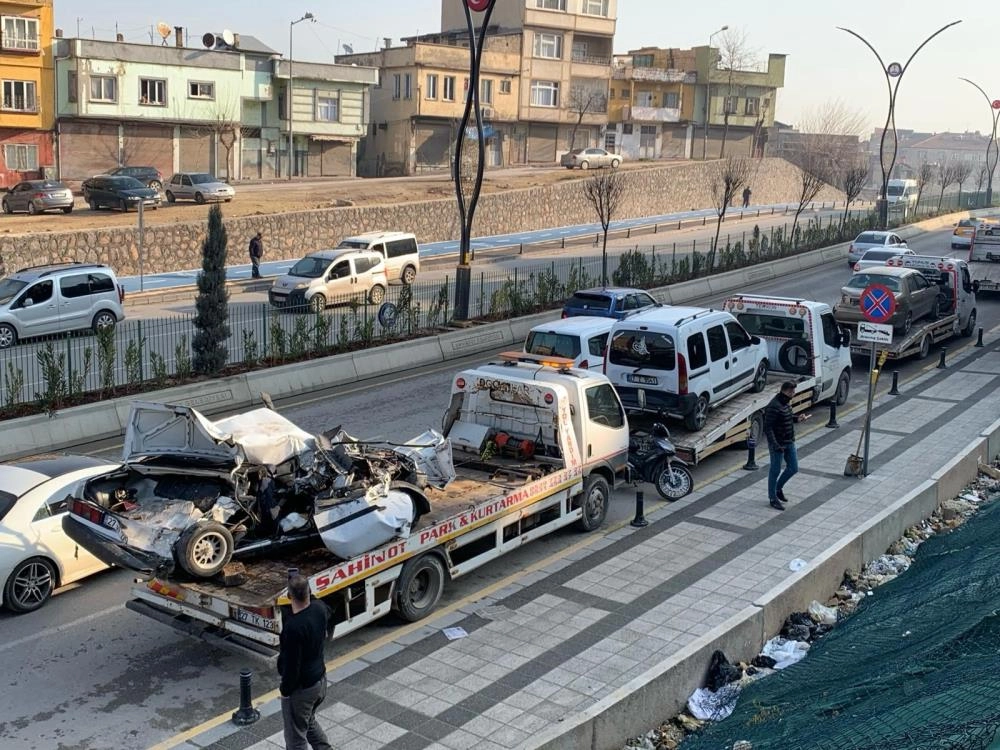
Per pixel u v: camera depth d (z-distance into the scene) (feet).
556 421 39.52
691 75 260.83
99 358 61.62
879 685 23.89
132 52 164.14
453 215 154.10
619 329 49.73
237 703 28.30
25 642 32.12
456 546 34.32
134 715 27.53
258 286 111.75
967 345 87.97
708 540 41.14
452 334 83.56
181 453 32.30
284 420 33.76
